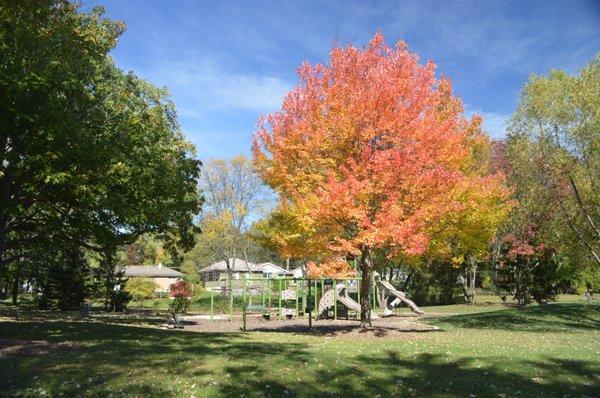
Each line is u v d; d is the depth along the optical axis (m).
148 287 42.72
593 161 17.81
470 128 19.67
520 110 19.34
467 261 38.47
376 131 13.91
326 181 14.86
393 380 7.95
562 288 46.41
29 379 7.50
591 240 19.34
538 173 19.11
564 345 13.06
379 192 13.55
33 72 11.45
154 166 18.27
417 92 14.48
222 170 57.34
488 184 17.28
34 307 31.38
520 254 30.66
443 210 14.03
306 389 7.26
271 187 15.96
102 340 11.95
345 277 14.70
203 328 20.34
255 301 37.12
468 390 7.41
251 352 10.20
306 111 15.10
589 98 17.48
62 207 15.48
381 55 14.99
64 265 31.30
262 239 16.80
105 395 6.85
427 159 13.75
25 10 12.25
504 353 10.95
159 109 21.64
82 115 14.38
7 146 13.01
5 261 16.02
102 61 16.62
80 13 17.00
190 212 23.80
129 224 18.91
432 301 41.06
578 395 7.25
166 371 8.10
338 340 13.91
